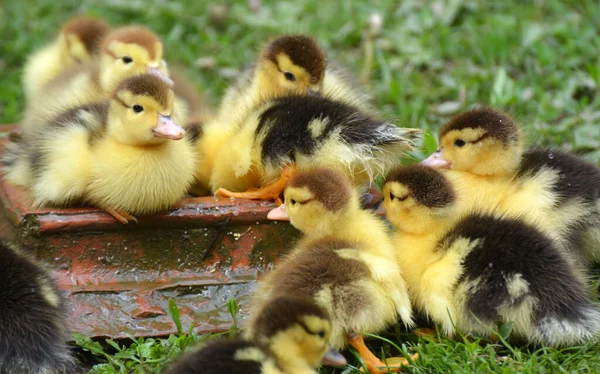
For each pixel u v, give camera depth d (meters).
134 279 8.81
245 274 9.00
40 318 7.83
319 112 9.02
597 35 14.32
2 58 15.04
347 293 7.60
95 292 8.52
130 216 8.72
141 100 8.47
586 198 9.18
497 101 12.60
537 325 7.88
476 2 15.19
